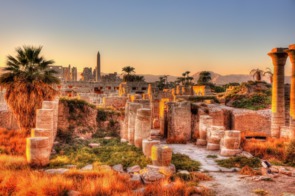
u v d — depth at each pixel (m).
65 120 23.97
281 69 23.33
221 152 18.02
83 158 16.06
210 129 20.33
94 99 47.91
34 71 22.20
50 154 16.94
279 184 12.02
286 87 43.28
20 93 20.67
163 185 10.90
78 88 83.19
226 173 14.17
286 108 35.34
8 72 21.36
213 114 25.06
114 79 101.25
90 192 10.02
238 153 17.72
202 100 41.88
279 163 15.90
